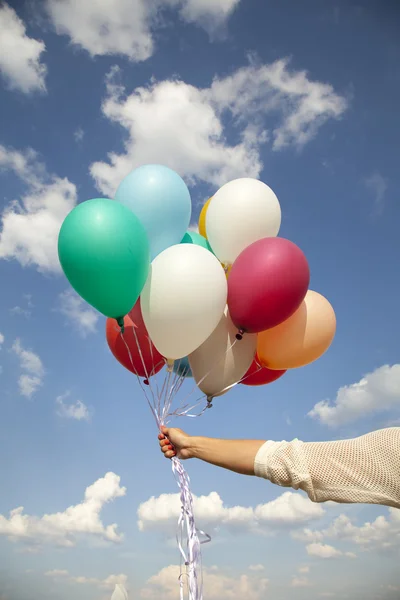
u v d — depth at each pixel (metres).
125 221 1.28
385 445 0.62
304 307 1.51
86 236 1.24
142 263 1.28
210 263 1.35
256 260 1.37
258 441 0.72
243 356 1.46
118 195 1.52
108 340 1.62
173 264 1.33
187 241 1.63
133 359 1.57
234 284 1.38
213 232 1.58
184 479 1.12
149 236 1.49
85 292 1.30
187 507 1.10
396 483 0.60
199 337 1.36
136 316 1.48
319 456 0.64
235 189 1.58
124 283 1.27
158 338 1.36
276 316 1.36
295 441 0.68
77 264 1.25
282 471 0.67
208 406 1.50
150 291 1.34
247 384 1.69
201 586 1.03
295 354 1.50
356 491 0.62
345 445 0.64
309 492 0.64
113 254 1.24
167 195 1.48
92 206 1.29
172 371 1.54
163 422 1.48
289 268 1.35
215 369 1.45
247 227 1.54
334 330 1.54
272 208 1.57
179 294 1.30
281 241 1.42
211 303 1.32
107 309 1.33
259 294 1.34
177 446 0.83
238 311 1.38
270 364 1.55
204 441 0.79
